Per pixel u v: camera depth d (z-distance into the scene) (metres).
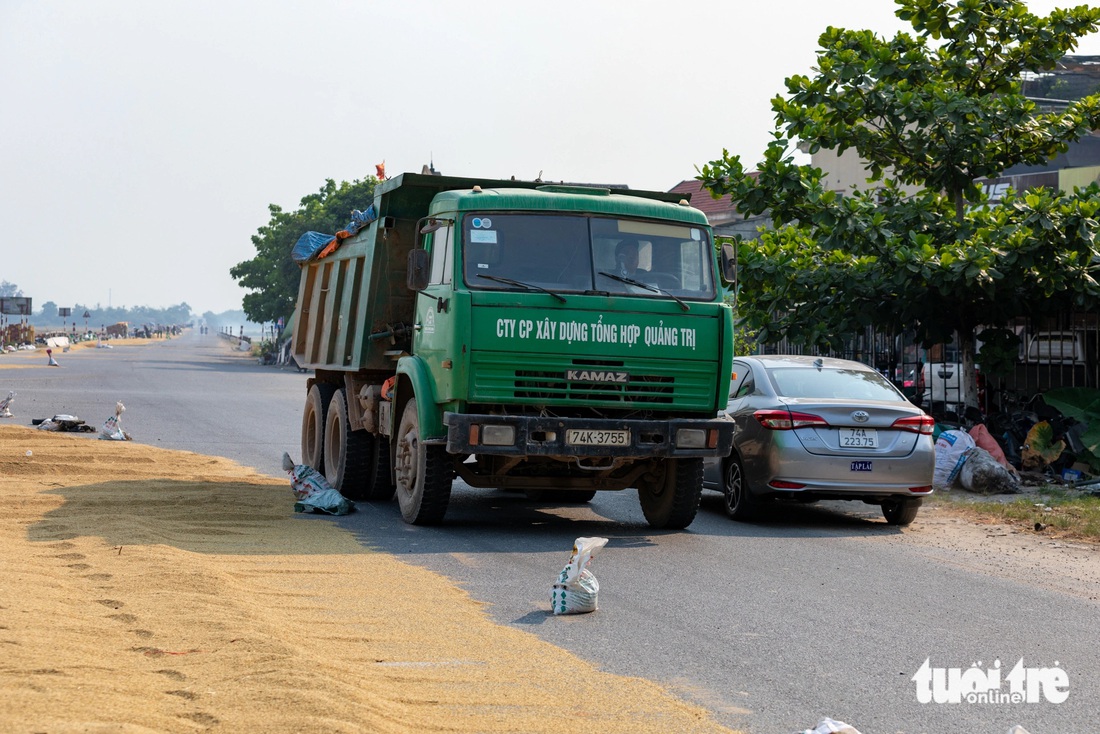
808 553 9.88
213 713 4.38
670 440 10.00
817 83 16.75
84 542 8.59
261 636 5.62
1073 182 25.73
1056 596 8.24
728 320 10.30
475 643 6.23
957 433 14.55
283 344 67.31
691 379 10.21
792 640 6.67
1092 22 16.95
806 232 17.64
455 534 10.44
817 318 16.47
